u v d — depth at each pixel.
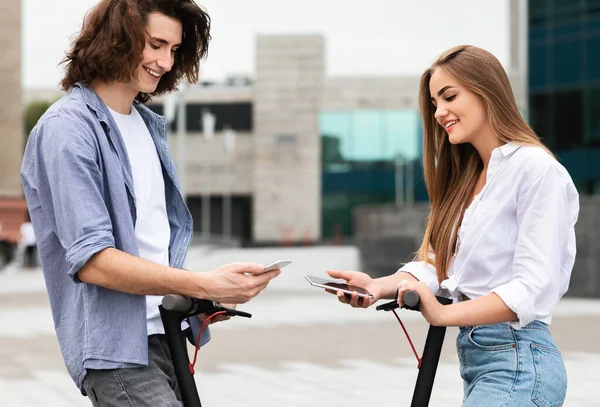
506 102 2.76
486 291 2.75
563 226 2.63
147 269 2.40
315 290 17.62
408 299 2.49
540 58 34.91
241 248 52.25
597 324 11.03
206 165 58.62
